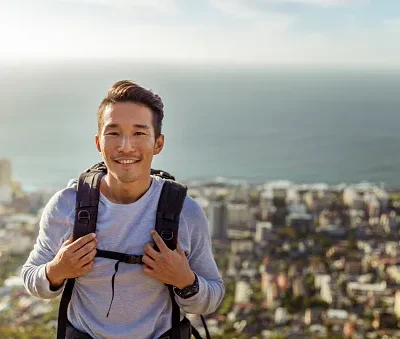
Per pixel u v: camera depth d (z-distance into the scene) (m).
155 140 2.09
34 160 70.38
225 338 23.16
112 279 2.00
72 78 179.12
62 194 2.10
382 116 139.75
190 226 2.08
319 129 117.19
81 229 2.01
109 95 2.05
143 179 2.03
